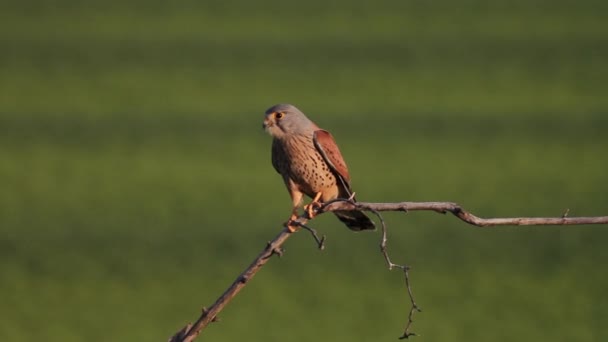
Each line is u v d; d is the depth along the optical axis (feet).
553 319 46.01
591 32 113.19
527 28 115.44
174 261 55.36
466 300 49.14
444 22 119.14
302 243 59.11
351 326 44.96
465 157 77.97
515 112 90.27
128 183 72.90
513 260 55.06
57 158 79.36
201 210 65.82
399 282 52.08
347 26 119.24
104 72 105.09
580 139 81.92
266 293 50.62
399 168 75.31
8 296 50.24
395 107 92.84
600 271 52.80
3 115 91.81
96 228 62.28
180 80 102.53
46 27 120.06
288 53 110.11
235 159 78.74
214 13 125.90
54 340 44.37
